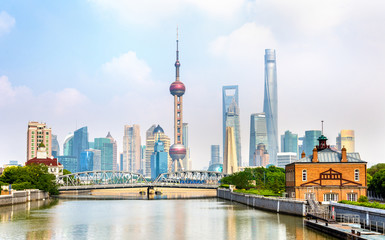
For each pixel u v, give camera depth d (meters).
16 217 130.00
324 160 131.62
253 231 99.81
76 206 184.12
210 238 93.25
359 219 96.50
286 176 144.00
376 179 146.50
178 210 162.38
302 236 89.56
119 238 94.69
